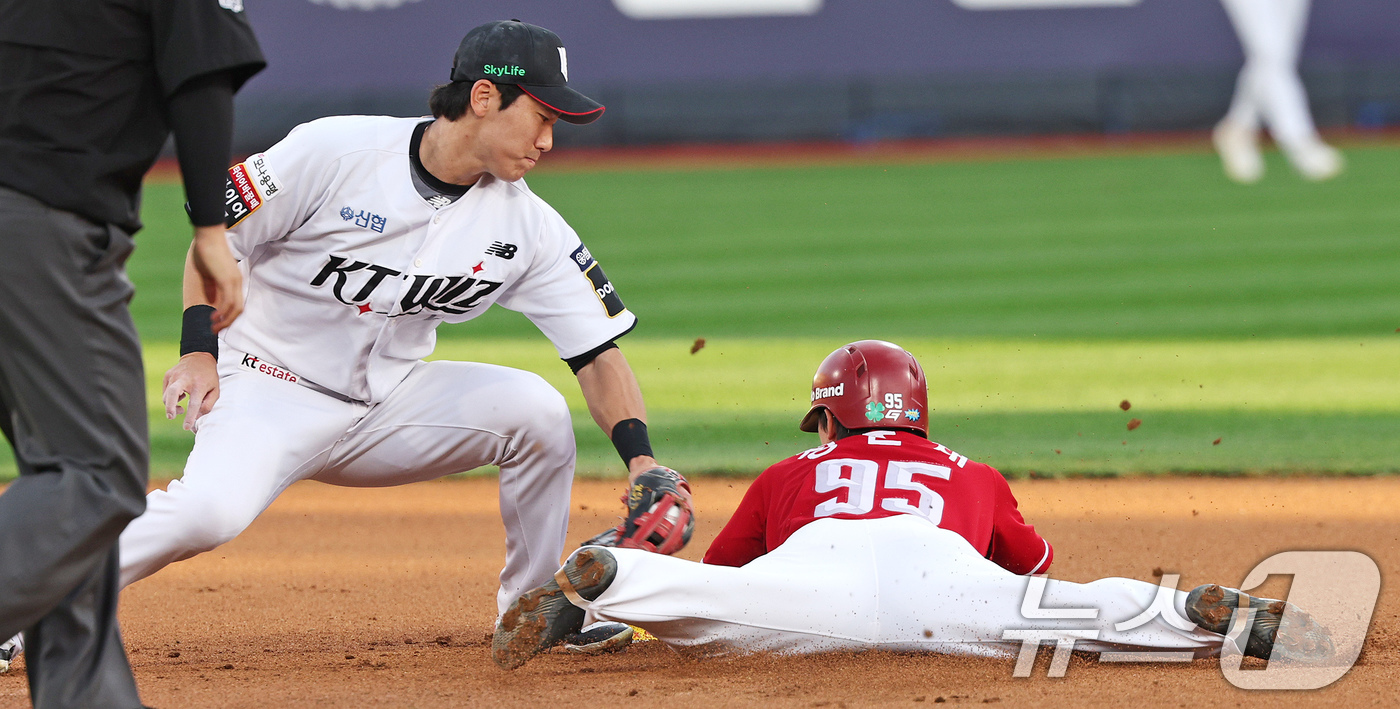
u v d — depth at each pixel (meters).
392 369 12.17
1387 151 85.44
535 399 12.16
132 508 8.40
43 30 7.93
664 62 92.31
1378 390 28.20
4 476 22.84
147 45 8.16
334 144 11.30
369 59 84.50
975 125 92.00
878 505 11.19
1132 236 56.34
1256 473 22.06
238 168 11.13
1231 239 54.56
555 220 12.26
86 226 8.16
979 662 11.20
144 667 11.90
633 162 91.50
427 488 23.31
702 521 19.75
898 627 10.81
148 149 8.34
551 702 10.34
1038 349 33.91
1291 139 75.62
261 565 17.38
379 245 11.45
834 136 92.56
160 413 28.31
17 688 10.71
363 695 10.67
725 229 61.59
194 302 10.85
